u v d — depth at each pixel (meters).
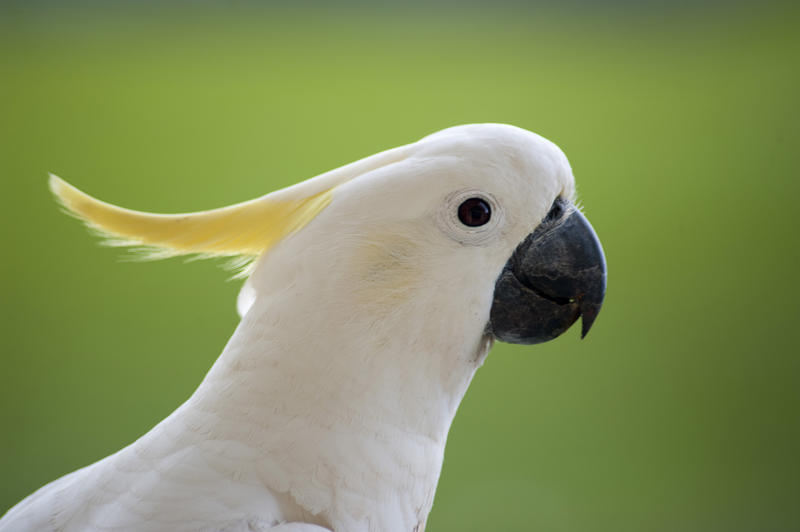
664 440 7.70
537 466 7.41
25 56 12.20
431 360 2.20
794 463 7.43
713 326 8.79
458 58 12.88
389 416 2.14
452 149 2.16
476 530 6.62
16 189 9.80
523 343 2.34
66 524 2.12
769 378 8.29
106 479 2.17
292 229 2.22
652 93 11.83
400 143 10.57
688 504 7.00
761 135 10.73
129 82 11.83
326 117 11.13
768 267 9.27
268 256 2.22
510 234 2.19
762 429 7.81
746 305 8.97
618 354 8.65
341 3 13.56
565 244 2.28
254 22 13.53
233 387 2.12
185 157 10.28
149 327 8.51
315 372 2.09
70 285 8.98
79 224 9.67
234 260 2.36
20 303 8.62
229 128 10.96
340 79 12.16
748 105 11.26
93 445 7.12
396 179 2.13
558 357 8.67
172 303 8.89
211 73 12.21
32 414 7.47
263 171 10.04
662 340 8.70
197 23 13.47
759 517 6.84
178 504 2.02
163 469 2.08
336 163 10.20
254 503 2.02
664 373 8.38
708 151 10.67
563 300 2.32
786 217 9.72
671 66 12.41
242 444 2.07
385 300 2.12
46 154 10.18
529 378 8.44
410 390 2.18
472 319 2.20
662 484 7.24
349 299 2.11
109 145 10.42
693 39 13.14
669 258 9.42
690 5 13.21
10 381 7.79
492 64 12.76
